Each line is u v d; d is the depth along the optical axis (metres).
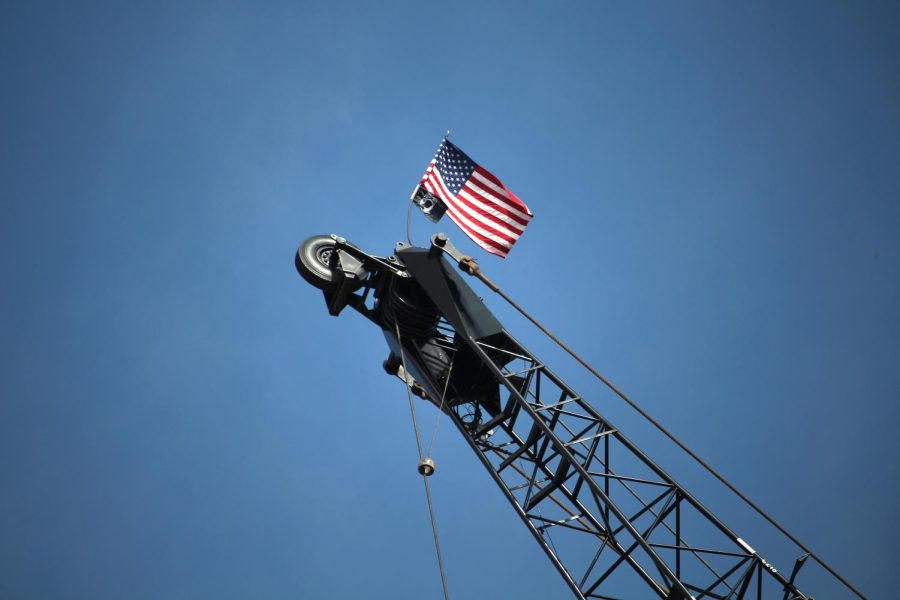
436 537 85.12
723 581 84.00
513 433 95.44
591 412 90.69
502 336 95.81
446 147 104.31
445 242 97.75
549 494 89.50
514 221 100.62
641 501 87.19
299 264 104.19
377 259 102.31
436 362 100.50
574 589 84.00
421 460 88.44
